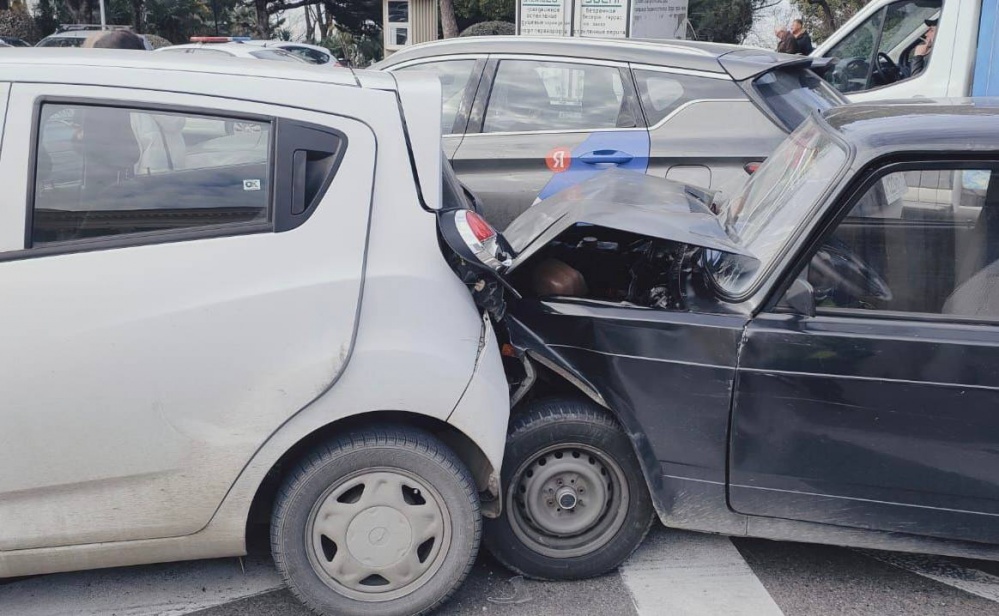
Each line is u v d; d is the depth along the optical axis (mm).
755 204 3766
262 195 2971
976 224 3203
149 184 2928
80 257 2861
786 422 3238
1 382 2814
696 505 3404
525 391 3404
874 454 3215
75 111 2910
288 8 48000
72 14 38875
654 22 12234
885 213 3234
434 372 2996
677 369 3285
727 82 5812
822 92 6312
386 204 3033
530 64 6227
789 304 3172
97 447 2900
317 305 2938
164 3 41875
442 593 3178
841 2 29156
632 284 3738
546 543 3506
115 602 3365
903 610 3398
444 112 6371
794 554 3771
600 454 3441
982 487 3176
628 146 5883
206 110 2963
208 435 2939
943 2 8016
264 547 3732
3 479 2885
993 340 3109
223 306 2898
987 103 3719
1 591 3426
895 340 3139
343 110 3037
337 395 2957
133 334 2861
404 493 3117
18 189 2850
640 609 3365
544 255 3900
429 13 27156
